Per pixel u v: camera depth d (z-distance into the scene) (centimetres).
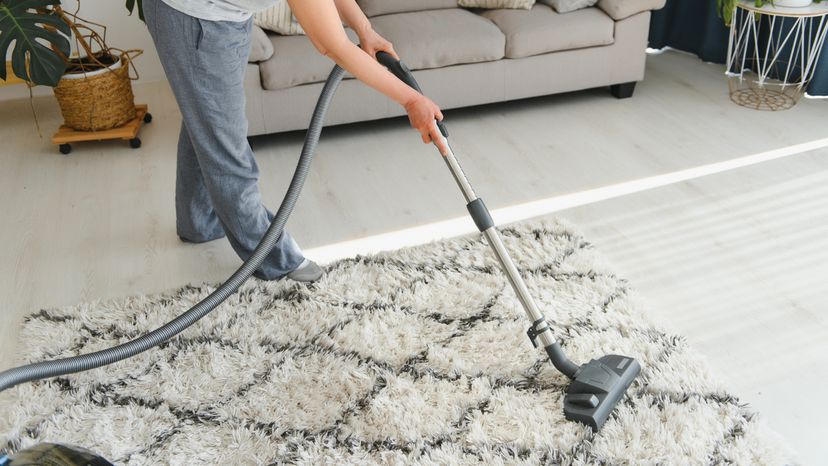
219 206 212
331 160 296
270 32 310
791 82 358
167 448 170
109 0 357
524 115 332
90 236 252
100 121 306
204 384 187
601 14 328
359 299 214
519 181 277
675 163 287
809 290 215
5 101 359
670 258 231
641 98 346
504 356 192
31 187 283
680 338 195
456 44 307
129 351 175
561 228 242
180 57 186
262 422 176
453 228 249
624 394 177
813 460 163
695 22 388
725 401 175
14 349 203
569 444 167
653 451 164
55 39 282
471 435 170
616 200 263
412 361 192
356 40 305
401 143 308
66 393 185
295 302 213
